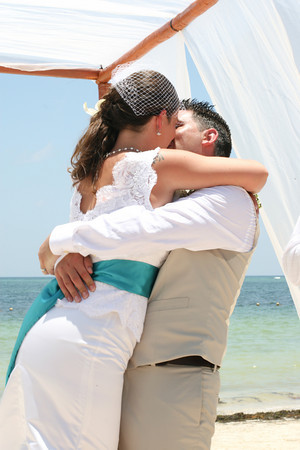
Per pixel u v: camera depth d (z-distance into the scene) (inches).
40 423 66.8
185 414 67.8
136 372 70.7
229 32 124.4
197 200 69.8
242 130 122.1
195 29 134.6
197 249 70.0
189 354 68.6
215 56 129.3
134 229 68.4
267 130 116.6
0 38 154.9
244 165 72.0
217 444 239.0
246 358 693.9
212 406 70.1
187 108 80.9
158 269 73.5
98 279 71.1
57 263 73.6
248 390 459.2
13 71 164.6
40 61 165.5
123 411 69.9
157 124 74.9
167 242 68.6
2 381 484.1
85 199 76.7
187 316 69.5
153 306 71.4
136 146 74.7
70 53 164.7
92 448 66.1
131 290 70.2
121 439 70.2
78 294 71.3
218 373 72.4
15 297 1768.0
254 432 263.0
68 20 146.3
